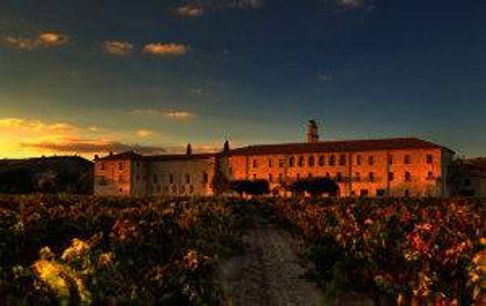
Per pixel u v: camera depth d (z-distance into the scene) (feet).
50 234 95.81
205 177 488.85
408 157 418.10
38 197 232.94
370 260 70.95
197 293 55.36
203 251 94.73
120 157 505.25
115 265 48.75
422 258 64.03
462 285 52.60
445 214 144.25
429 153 412.16
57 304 37.27
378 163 426.10
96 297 40.93
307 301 73.41
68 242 94.89
